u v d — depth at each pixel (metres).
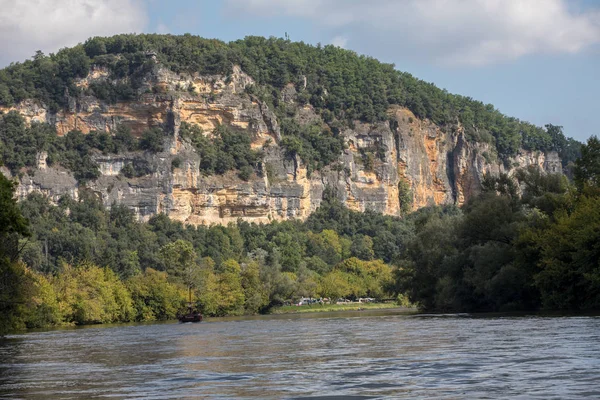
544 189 108.25
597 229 86.38
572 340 52.91
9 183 67.12
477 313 104.25
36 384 41.34
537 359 43.59
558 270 89.44
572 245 88.12
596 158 110.56
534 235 94.62
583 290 89.19
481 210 107.25
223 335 85.44
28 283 93.31
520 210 107.31
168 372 45.12
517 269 97.75
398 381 38.12
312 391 36.03
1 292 82.81
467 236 110.31
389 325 88.06
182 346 68.06
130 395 36.28
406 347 55.56
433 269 122.69
